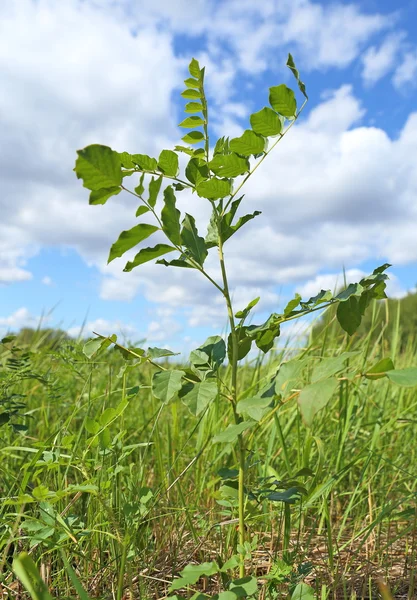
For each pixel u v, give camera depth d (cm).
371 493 270
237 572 203
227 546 220
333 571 209
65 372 378
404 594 200
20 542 217
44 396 363
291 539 249
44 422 312
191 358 173
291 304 161
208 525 238
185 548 233
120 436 194
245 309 173
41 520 178
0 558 196
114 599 185
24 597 183
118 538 175
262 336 181
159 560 221
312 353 356
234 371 172
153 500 218
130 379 400
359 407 330
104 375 390
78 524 193
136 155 163
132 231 147
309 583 208
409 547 247
